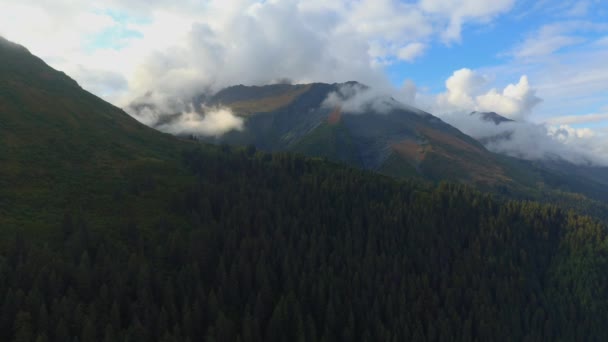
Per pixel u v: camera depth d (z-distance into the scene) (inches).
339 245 5118.1
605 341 5457.7
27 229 3690.9
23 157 5068.9
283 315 3511.3
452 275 5452.8
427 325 4446.4
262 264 3986.2
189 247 3996.1
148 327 2928.2
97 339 2733.8
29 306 2655.0
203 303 3331.7
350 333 3725.4
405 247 5693.9
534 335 5078.7
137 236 4057.6
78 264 3312.0
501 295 5344.5
